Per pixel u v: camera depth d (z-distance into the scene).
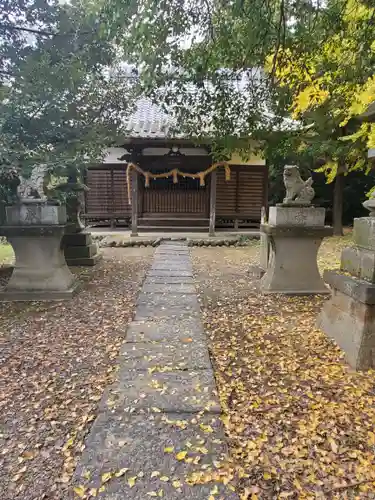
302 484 1.79
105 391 2.58
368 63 4.18
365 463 1.92
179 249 9.45
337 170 9.34
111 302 4.79
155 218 12.47
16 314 4.34
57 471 1.89
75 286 5.26
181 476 1.80
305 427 2.20
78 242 7.21
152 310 4.42
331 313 3.57
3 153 4.19
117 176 12.21
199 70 3.95
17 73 4.43
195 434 2.11
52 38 4.27
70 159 4.94
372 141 4.07
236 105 4.51
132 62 3.98
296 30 3.30
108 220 12.98
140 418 2.26
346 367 2.96
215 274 6.55
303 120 6.37
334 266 7.11
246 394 2.58
